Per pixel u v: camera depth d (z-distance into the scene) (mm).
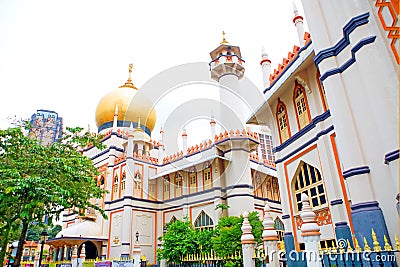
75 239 18172
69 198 9992
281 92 9852
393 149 4766
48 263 18609
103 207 20828
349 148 5664
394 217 4910
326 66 6391
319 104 8281
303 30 9406
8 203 8305
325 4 6840
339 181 7199
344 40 6102
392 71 4887
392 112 4836
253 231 9023
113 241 19062
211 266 9008
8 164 8914
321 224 7852
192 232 11438
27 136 10344
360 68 5492
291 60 9445
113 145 21875
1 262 8625
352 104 5840
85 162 10773
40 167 9070
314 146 8250
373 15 5406
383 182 5152
